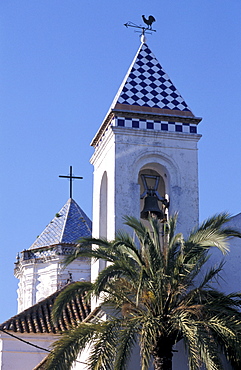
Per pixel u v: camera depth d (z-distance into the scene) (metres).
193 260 18.86
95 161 24.77
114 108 22.61
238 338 17.31
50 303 27.58
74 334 17.78
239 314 18.69
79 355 19.55
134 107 22.84
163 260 18.58
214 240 18.03
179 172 22.81
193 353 16.89
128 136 22.66
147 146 22.72
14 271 36.94
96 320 20.30
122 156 22.42
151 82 23.61
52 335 25.80
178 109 23.23
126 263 18.23
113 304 19.12
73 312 26.58
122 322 18.28
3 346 25.91
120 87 23.62
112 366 17.70
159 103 23.17
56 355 17.44
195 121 23.28
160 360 18.06
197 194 22.78
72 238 35.81
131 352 18.55
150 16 24.80
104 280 17.83
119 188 22.11
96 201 24.31
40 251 35.72
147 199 22.75
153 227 19.17
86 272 34.94
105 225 23.78
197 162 23.06
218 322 17.52
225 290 21.58
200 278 21.39
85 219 37.66
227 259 21.88
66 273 34.78
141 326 18.75
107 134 23.02
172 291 18.27
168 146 22.91
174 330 18.00
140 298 18.23
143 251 18.77
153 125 22.94
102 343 17.58
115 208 21.89
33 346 25.55
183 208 22.52
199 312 17.80
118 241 18.25
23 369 25.81
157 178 23.36
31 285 35.44
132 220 19.12
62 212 37.91
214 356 16.91
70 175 38.97
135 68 23.81
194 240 18.39
